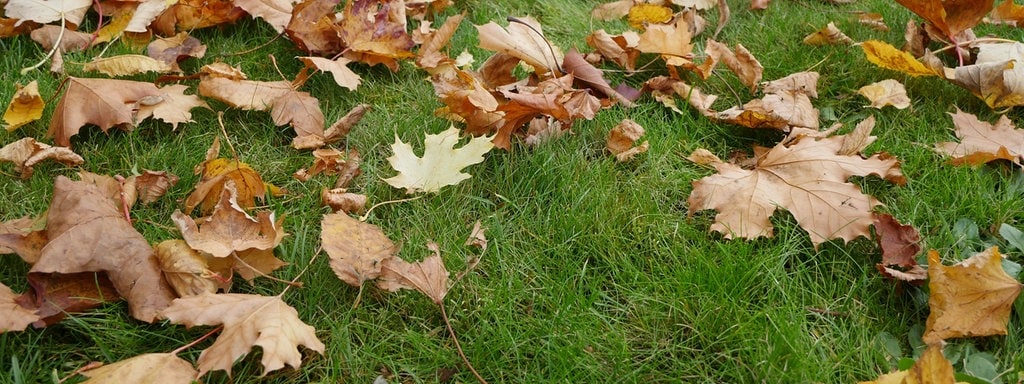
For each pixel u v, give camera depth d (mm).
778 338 745
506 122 906
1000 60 1011
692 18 1124
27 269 768
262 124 938
